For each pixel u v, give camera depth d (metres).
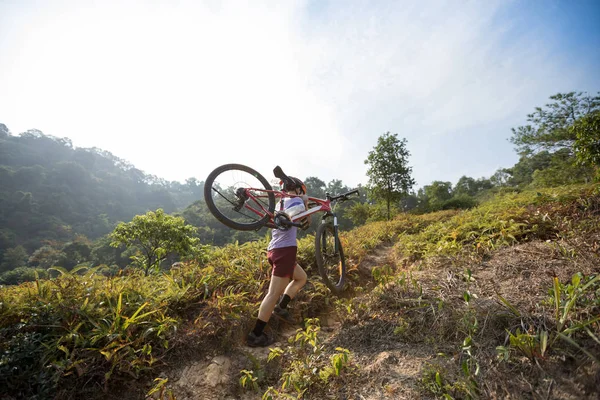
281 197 3.64
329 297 3.89
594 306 2.13
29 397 2.19
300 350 2.90
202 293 3.61
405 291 3.22
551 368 1.86
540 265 3.14
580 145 9.49
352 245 5.85
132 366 2.52
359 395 2.20
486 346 2.22
